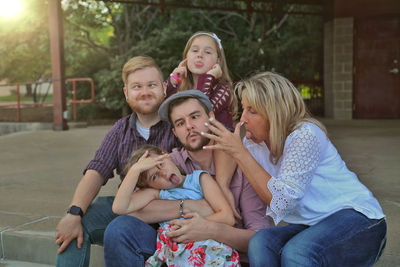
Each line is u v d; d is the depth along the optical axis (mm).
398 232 2383
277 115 1767
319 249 1638
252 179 1725
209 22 14688
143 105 2127
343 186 1792
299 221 1836
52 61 9688
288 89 1786
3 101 26781
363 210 1739
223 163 1959
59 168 4980
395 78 11523
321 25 13398
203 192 1905
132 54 12422
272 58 13578
